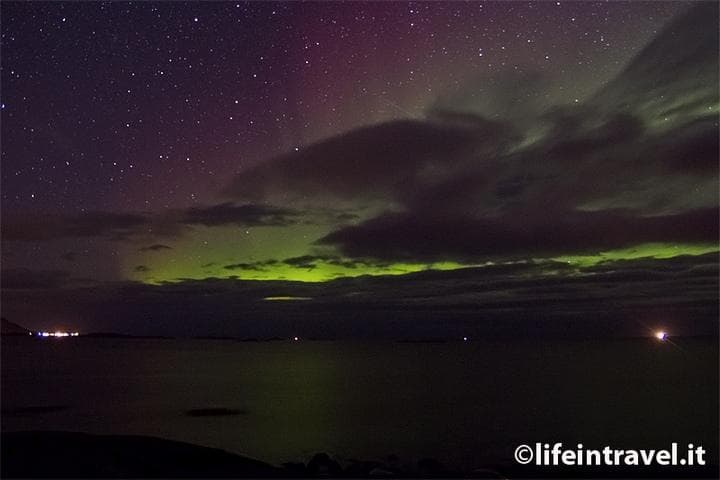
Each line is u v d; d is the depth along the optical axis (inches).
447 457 653.3
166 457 434.3
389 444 738.2
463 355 3587.6
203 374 1937.7
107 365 2346.2
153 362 2613.2
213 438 776.9
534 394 1291.8
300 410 1053.2
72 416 960.3
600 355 3280.0
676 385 1443.2
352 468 486.3
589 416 954.1
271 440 764.0
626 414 968.9
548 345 5521.7
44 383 1542.8
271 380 1711.4
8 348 3740.2
